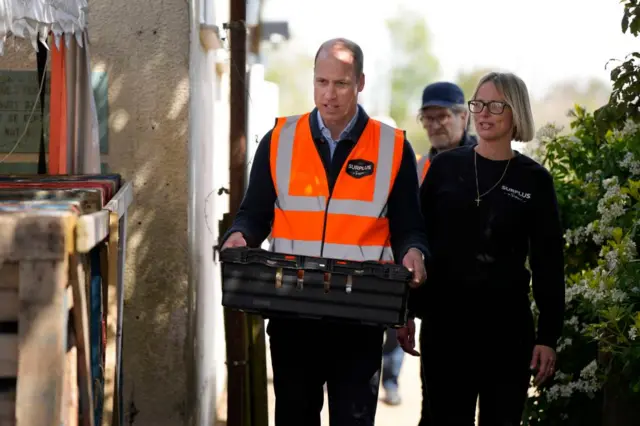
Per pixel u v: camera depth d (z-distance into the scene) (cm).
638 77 599
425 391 612
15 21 402
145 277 674
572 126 730
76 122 592
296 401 495
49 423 314
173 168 671
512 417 538
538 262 552
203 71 785
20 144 661
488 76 552
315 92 494
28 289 313
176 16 666
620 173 670
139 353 677
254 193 511
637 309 573
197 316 742
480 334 538
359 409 483
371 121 509
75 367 345
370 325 468
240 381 687
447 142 757
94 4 664
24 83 659
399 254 485
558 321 551
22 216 313
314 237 496
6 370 317
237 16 682
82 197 406
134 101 669
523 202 542
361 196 497
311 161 501
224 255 449
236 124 684
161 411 676
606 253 598
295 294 444
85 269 360
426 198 561
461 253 540
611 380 589
